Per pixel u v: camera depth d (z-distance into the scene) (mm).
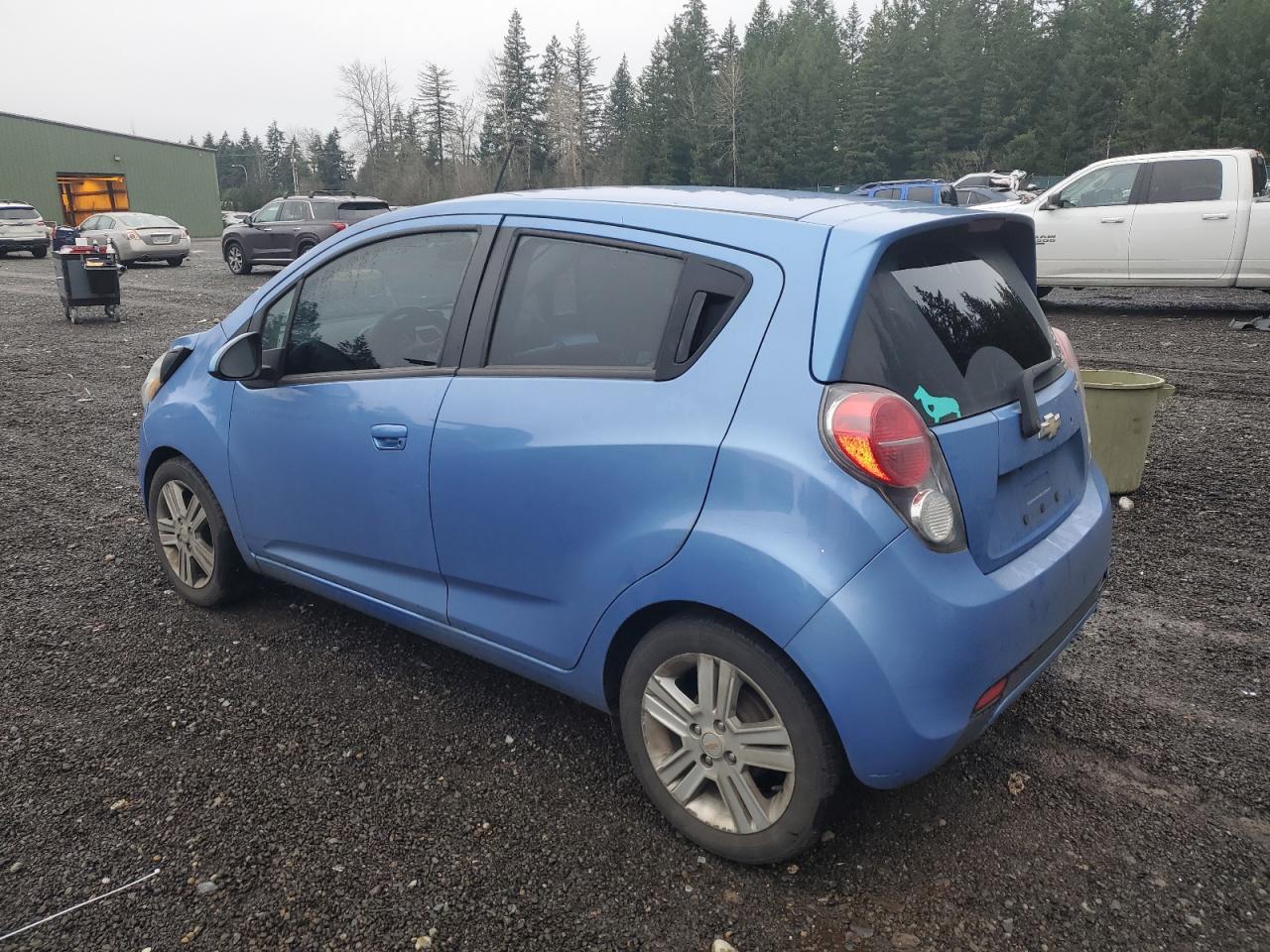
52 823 2740
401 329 3199
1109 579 4414
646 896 2436
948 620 2213
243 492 3740
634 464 2473
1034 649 2498
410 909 2395
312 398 3381
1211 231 11820
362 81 91250
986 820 2719
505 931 2320
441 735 3195
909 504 2189
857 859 2566
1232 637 3824
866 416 2172
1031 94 80812
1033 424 2551
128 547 5016
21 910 2400
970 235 2773
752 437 2293
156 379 4262
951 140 82938
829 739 2305
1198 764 2975
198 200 58438
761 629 2264
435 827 2713
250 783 2928
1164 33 72250
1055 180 51375
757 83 83125
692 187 3010
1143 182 12305
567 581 2695
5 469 6645
